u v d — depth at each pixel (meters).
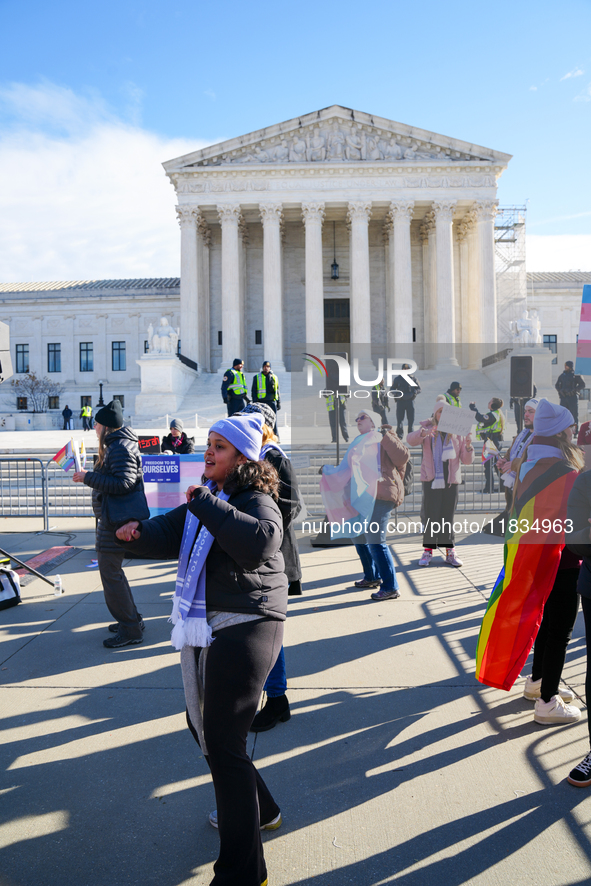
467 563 8.12
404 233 38.59
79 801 3.28
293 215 42.19
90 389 53.81
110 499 5.34
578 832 2.97
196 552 2.76
